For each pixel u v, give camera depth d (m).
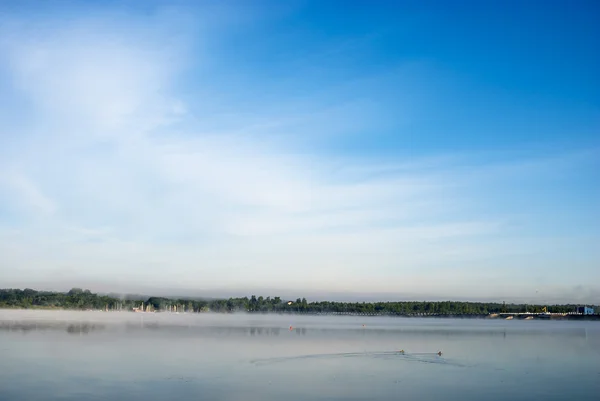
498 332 193.00
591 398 61.50
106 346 108.81
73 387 63.41
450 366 85.31
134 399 57.50
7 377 69.69
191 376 71.50
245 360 88.94
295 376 72.88
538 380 72.62
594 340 147.75
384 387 66.00
